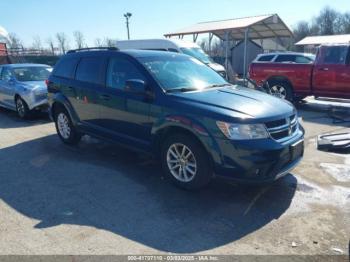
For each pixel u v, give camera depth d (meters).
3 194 4.29
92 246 3.13
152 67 4.74
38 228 3.46
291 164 4.11
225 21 23.44
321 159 5.54
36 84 9.15
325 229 3.40
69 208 3.89
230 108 3.91
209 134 3.82
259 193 4.23
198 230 3.41
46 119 9.20
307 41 42.28
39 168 5.21
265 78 11.52
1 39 30.00
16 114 10.07
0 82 10.16
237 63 30.52
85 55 5.78
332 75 9.92
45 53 38.38
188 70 5.11
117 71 5.06
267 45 32.31
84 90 5.59
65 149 6.19
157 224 3.52
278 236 3.29
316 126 7.99
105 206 3.93
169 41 15.85
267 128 3.81
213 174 3.97
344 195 4.18
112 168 5.16
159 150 4.59
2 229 3.45
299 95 10.90
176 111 4.14
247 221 3.57
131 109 4.74
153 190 4.35
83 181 4.67
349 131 7.40
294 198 4.09
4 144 6.61
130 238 3.26
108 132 5.29
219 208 3.86
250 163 3.68
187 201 4.04
